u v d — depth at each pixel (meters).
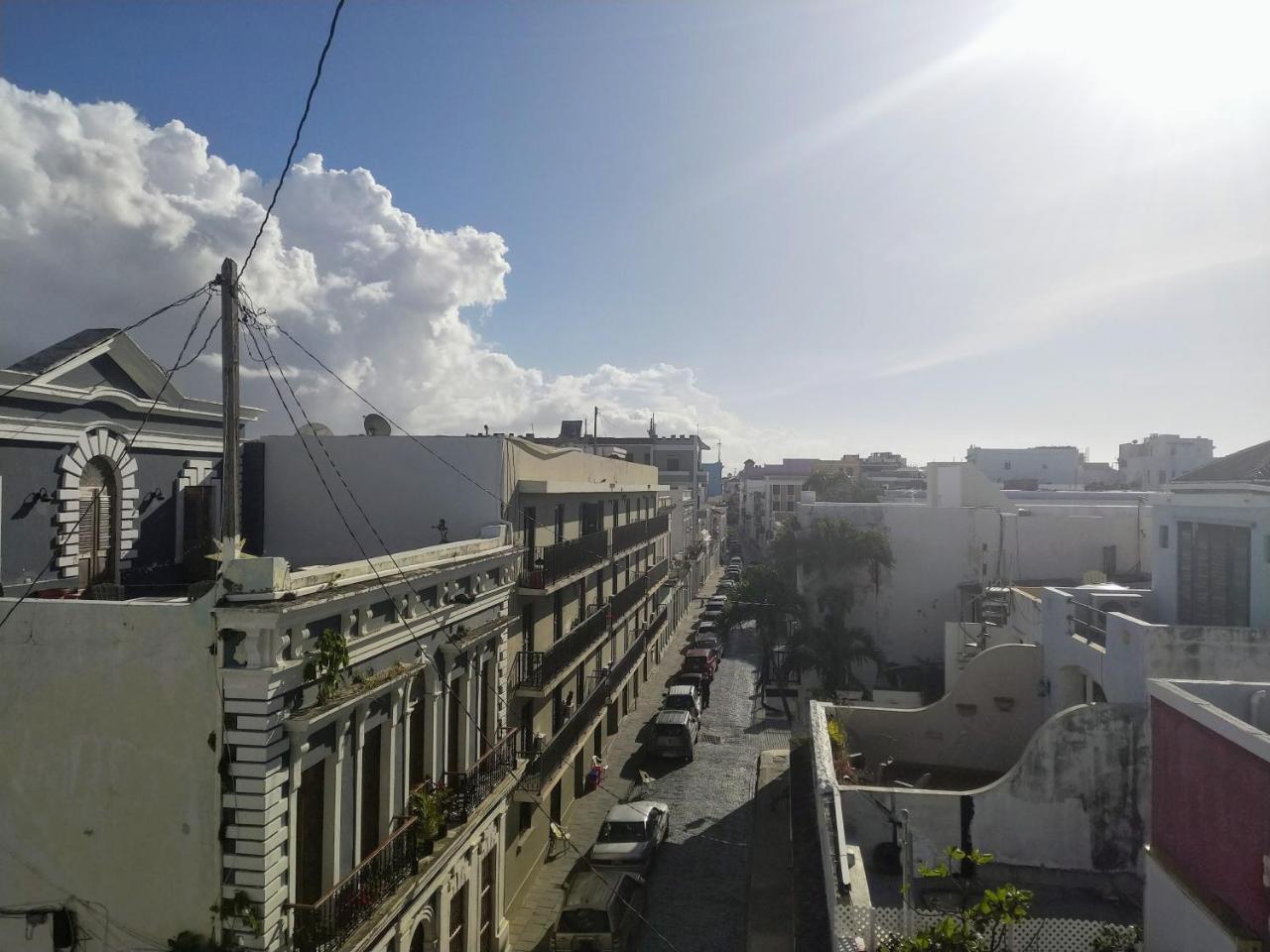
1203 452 76.69
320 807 10.24
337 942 9.68
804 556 32.50
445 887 12.88
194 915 9.03
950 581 32.12
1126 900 12.59
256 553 18.72
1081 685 17.11
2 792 9.46
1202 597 15.72
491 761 15.28
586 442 58.44
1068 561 30.17
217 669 9.01
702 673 38.50
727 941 17.41
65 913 9.30
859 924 9.72
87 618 9.33
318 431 19.28
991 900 8.75
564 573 22.03
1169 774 8.94
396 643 11.77
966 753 18.52
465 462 18.62
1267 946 7.02
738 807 24.52
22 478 11.59
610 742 30.55
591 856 19.84
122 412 13.38
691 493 71.62
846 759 15.12
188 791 9.07
